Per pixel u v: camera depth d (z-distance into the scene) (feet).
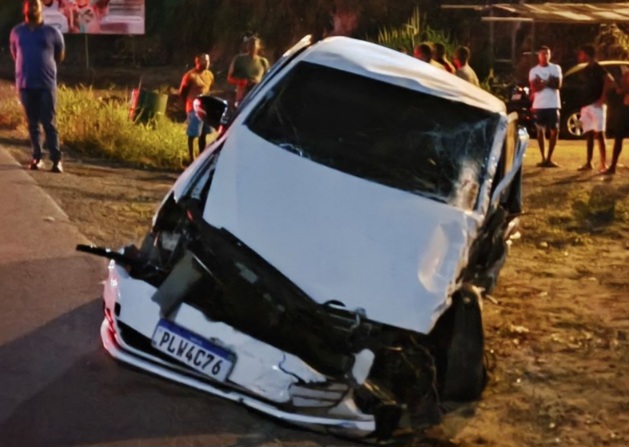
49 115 35.60
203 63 42.91
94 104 48.75
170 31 89.25
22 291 22.89
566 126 60.70
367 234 17.97
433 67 23.99
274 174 18.76
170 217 19.21
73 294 22.91
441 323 18.53
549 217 35.35
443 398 18.88
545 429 18.35
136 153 42.65
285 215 17.98
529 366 21.20
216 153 19.60
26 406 17.44
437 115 21.15
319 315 16.66
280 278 17.02
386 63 22.70
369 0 84.84
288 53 22.76
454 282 17.93
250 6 88.02
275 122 20.36
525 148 24.36
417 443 17.51
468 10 83.15
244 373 16.97
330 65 21.84
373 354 16.83
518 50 81.00
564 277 28.19
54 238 27.07
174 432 16.93
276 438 17.01
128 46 88.17
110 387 18.42
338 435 17.12
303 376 16.78
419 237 18.21
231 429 17.20
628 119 43.93
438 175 20.03
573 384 20.35
